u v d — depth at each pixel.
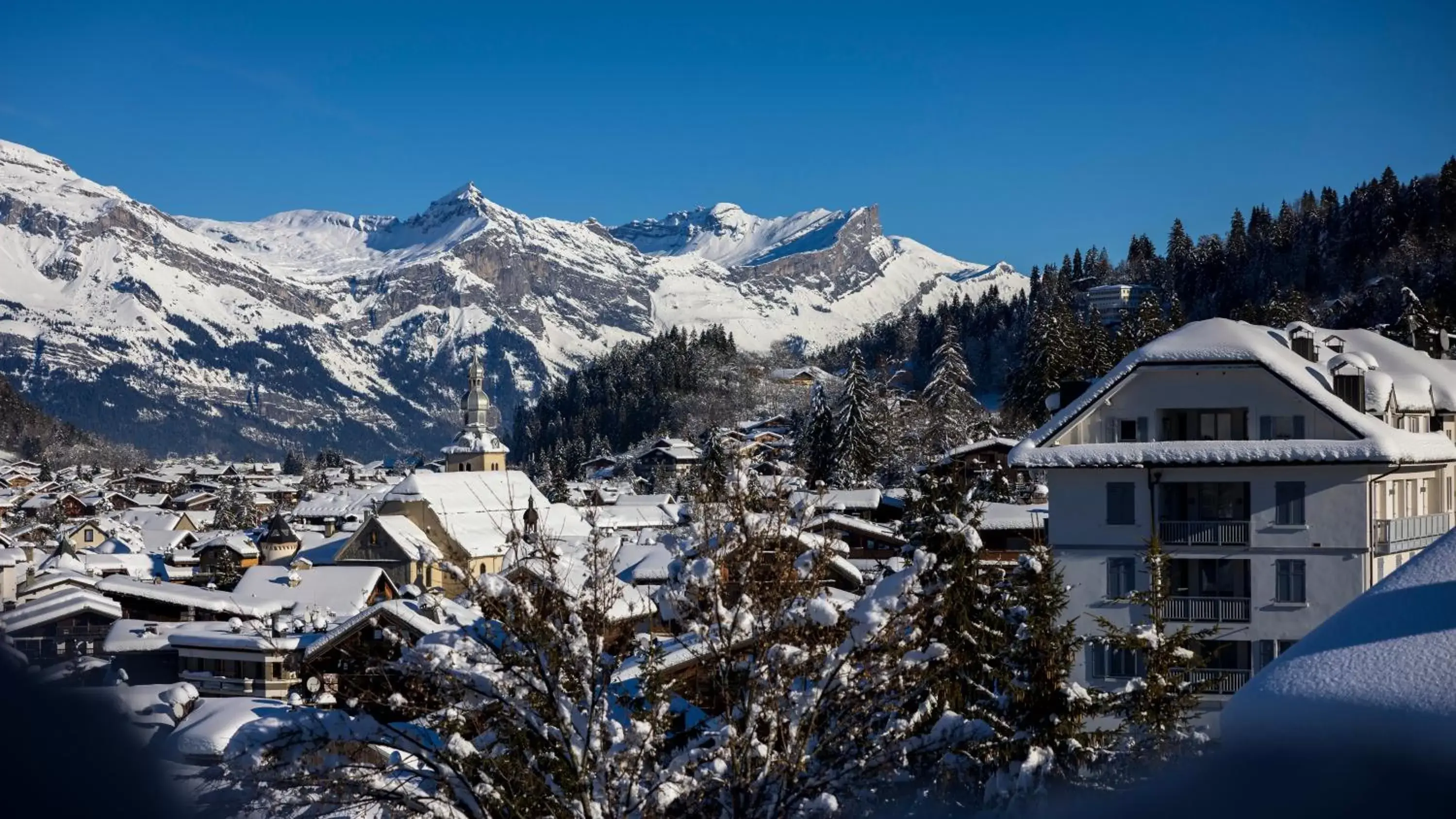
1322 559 45.66
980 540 32.00
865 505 90.50
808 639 19.69
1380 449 44.81
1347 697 13.00
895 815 24.45
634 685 25.00
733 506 19.77
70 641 72.81
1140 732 28.44
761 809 18.77
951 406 150.88
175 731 41.12
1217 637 42.41
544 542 20.59
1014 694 28.52
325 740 18.47
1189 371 47.81
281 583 85.88
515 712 18.95
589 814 18.06
